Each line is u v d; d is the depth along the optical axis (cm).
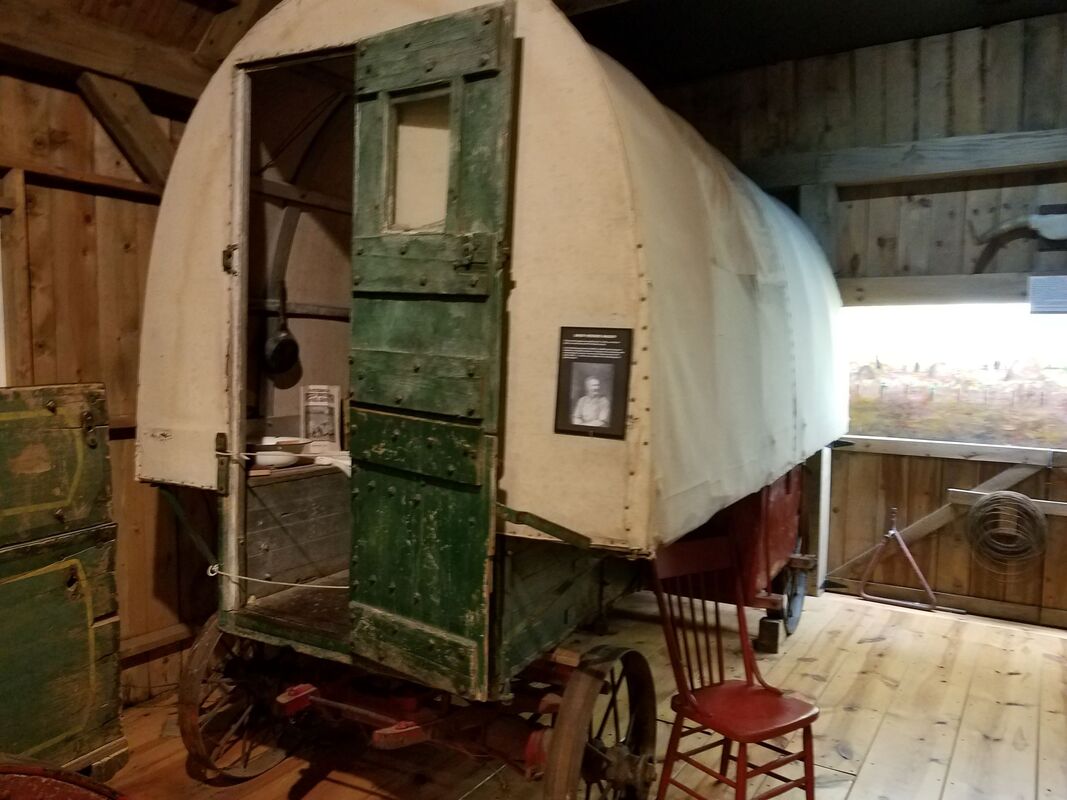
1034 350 489
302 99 336
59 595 230
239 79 274
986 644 448
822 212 514
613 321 206
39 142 319
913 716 361
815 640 453
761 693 273
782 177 524
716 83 557
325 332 376
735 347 284
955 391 513
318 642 257
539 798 294
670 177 244
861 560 537
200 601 385
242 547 285
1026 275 462
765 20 466
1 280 306
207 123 282
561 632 260
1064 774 313
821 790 300
